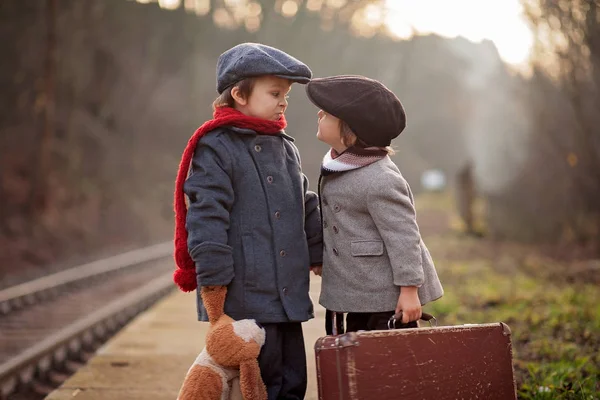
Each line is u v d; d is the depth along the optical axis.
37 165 22.23
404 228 2.97
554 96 12.99
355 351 2.50
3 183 21.16
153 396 4.50
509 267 12.08
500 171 17.12
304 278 3.17
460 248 16.58
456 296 8.89
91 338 8.41
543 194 15.61
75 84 26.33
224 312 3.00
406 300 2.94
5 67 24.39
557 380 4.34
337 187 3.12
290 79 3.06
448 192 48.44
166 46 33.44
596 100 11.64
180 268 3.07
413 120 49.94
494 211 18.80
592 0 10.35
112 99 29.84
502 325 2.97
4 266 15.22
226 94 3.17
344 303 3.07
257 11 37.69
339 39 39.88
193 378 2.93
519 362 5.14
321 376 2.51
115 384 4.80
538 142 14.64
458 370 2.74
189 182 2.98
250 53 3.05
